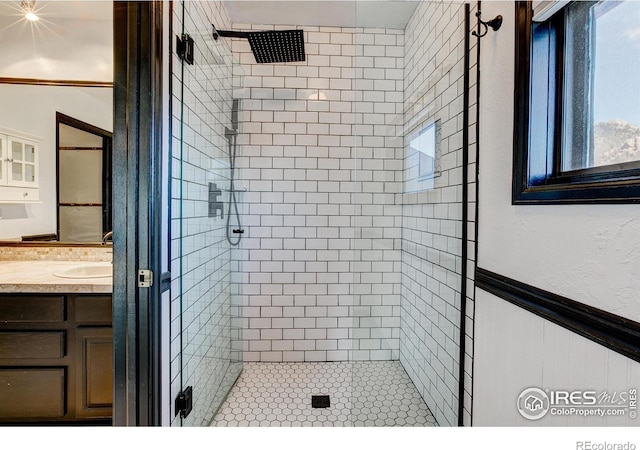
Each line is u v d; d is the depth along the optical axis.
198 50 1.62
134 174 1.14
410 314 2.01
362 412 1.82
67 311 1.55
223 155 2.10
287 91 2.41
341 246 2.46
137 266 1.15
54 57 2.01
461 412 1.43
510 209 1.08
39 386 1.56
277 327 2.47
